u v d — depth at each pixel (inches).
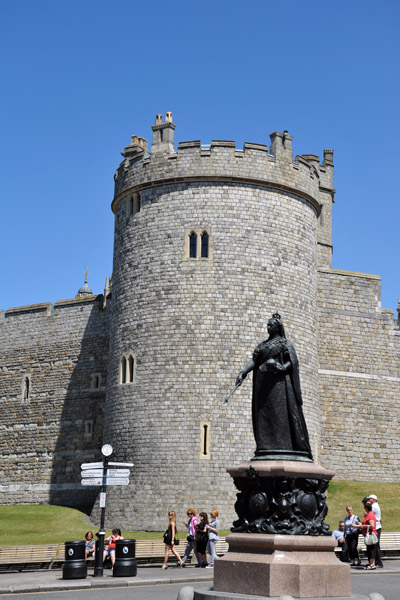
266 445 603.2
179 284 1378.0
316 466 585.3
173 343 1358.3
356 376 1651.1
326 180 1895.9
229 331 1353.3
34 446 1798.7
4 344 1920.5
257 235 1397.6
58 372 1811.0
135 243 1443.2
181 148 1421.0
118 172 1533.0
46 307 1871.3
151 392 1354.6
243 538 570.6
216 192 1400.1
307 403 1408.7
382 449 1638.8
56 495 1732.3
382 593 653.3
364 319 1685.5
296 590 534.9
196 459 1301.7
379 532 890.7
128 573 822.5
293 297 1412.4
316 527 573.6
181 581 776.3
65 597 650.2
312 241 1488.7
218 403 1323.8
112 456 1384.1
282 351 615.5
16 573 897.5
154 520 1286.9
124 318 1428.4
